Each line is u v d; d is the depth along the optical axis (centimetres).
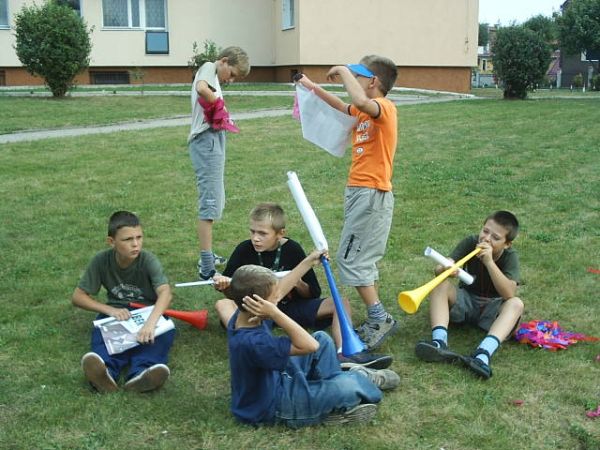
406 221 618
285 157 912
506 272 376
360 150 361
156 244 549
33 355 350
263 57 2138
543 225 605
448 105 1564
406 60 2070
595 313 414
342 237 366
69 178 768
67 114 1287
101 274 365
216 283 359
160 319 343
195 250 537
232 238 568
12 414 293
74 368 336
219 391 316
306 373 293
